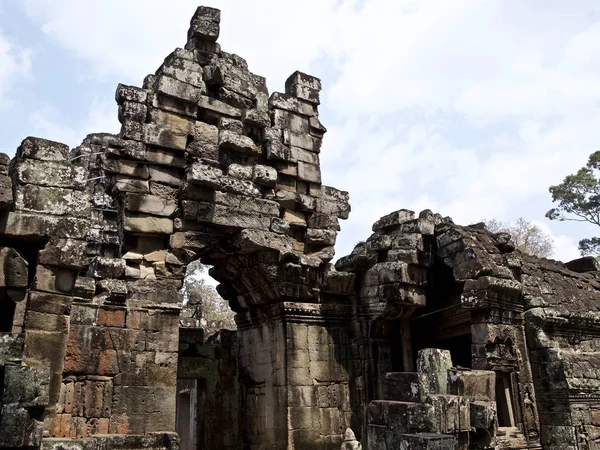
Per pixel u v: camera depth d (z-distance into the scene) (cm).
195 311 3145
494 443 907
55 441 932
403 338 1697
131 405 1307
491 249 1544
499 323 1442
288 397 1582
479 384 975
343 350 1714
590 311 1692
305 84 1889
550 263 1852
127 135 1505
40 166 970
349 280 1717
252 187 1627
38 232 938
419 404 883
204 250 1595
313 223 1789
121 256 1474
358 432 1631
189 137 1612
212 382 1862
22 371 807
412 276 1634
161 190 1534
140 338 1358
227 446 1827
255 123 1731
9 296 909
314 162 1836
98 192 1942
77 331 1282
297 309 1656
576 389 1426
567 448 1388
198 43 1708
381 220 1752
